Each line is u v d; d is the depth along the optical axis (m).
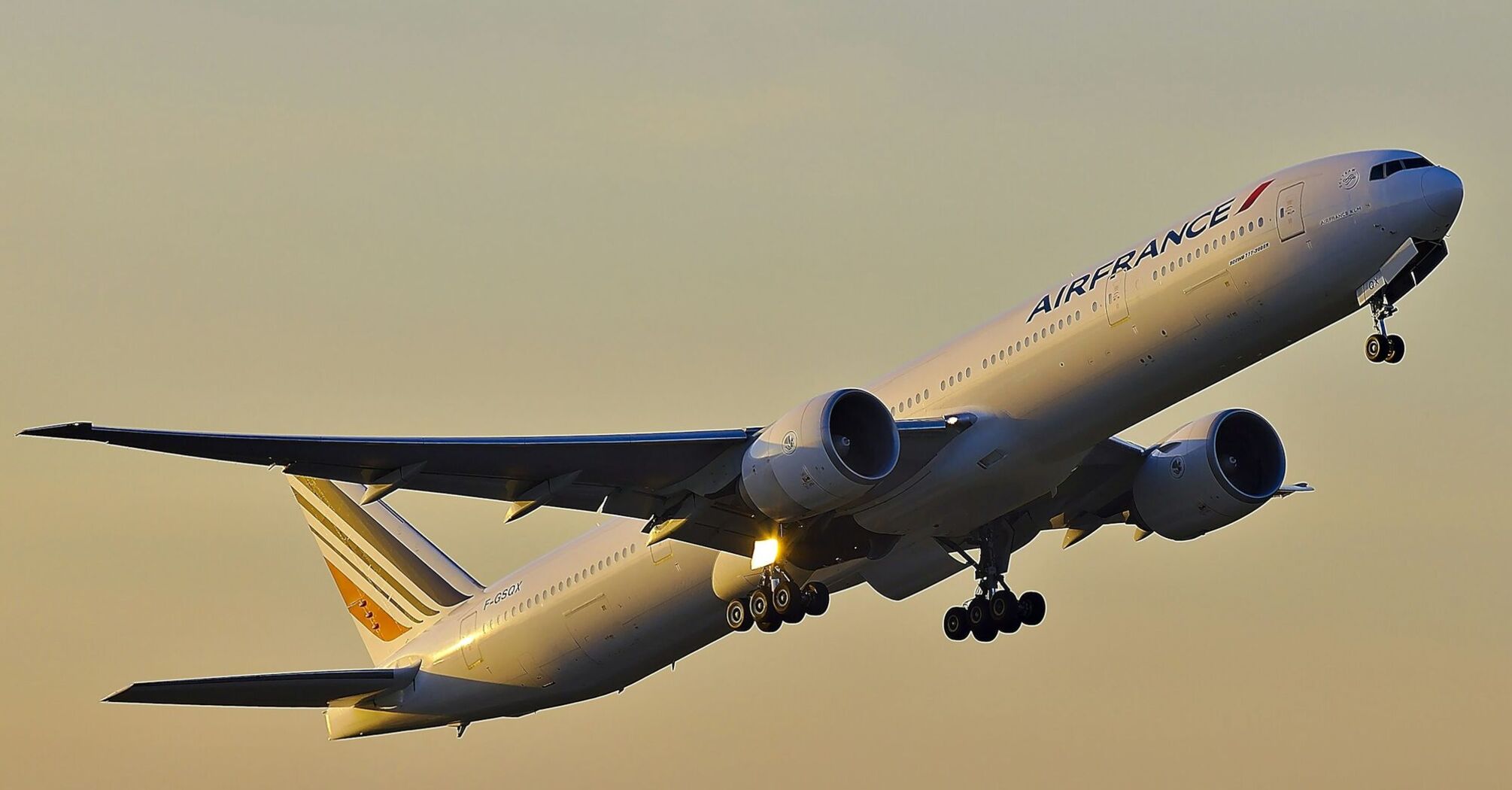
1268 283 75.31
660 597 93.94
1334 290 74.88
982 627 96.12
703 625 95.06
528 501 85.81
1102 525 98.50
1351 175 73.94
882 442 79.62
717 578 90.81
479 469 82.88
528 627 100.38
